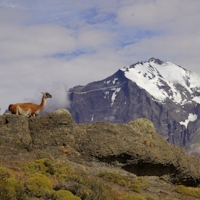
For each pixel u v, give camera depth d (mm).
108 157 42031
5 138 40469
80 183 32719
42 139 42281
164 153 44594
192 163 47344
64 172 35156
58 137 42500
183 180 46219
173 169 45406
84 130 43344
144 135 44938
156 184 43281
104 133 42969
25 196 27047
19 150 39000
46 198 28344
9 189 26422
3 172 28578
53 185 30422
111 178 38000
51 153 41281
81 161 41469
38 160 35031
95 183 32844
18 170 32438
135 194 35438
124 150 42281
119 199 32250
